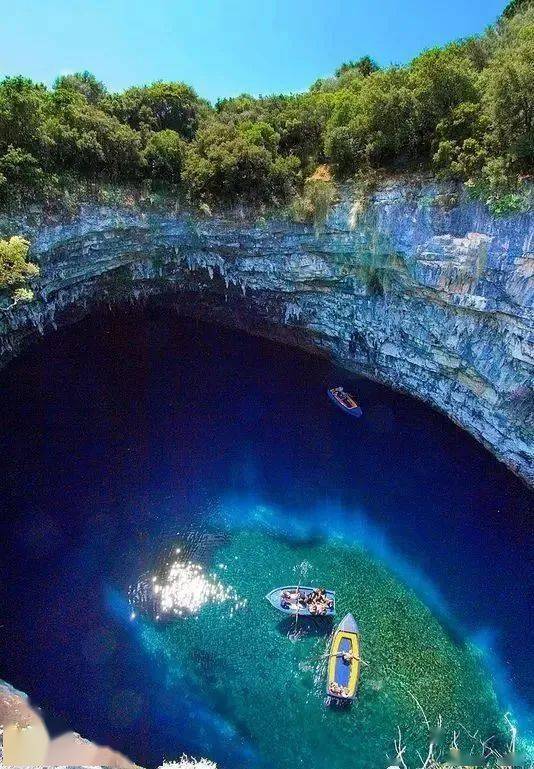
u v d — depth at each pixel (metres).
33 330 42.28
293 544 30.27
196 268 43.31
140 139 40.56
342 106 36.22
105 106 42.41
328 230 36.53
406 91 31.77
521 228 28.12
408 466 35.09
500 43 37.50
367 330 39.50
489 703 23.75
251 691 23.88
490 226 29.28
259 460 35.53
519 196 28.02
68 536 29.94
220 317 47.97
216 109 48.91
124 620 26.20
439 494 33.22
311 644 25.59
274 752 21.94
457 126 30.56
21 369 41.25
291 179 38.19
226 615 26.69
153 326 47.59
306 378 43.00
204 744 21.97
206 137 40.22
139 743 21.81
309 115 40.97
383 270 35.66
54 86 43.62
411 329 36.34
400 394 40.97
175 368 43.53
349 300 39.00
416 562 29.41
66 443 36.00
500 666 25.02
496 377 31.83
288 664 24.83
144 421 38.34
